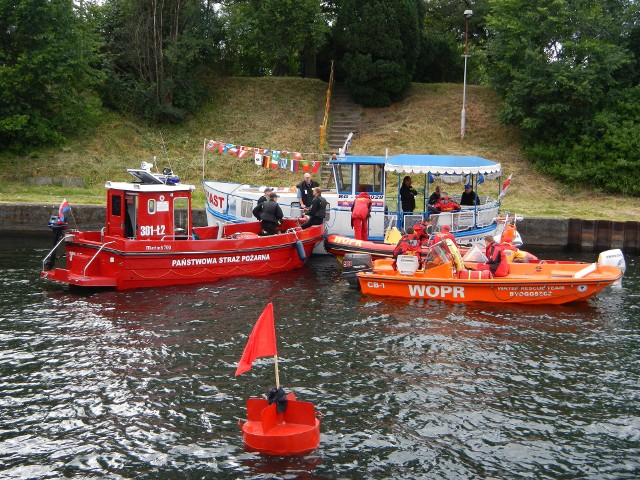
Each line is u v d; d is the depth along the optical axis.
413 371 11.73
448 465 8.77
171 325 14.00
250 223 20.73
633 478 8.54
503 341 13.40
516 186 29.12
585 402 10.62
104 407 10.14
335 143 32.00
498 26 31.53
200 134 33.06
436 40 37.94
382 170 21.12
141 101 33.28
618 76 31.89
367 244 19.28
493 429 9.71
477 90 35.47
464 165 20.44
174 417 9.86
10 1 28.70
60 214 17.78
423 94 35.47
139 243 16.70
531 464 8.84
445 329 14.12
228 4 35.97
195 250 17.47
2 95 29.16
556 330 14.20
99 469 8.55
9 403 10.22
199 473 8.48
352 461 8.80
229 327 13.95
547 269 16.86
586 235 24.33
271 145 31.84
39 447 9.03
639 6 31.95
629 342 13.46
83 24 31.33
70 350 12.39
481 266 16.92
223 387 10.88
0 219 24.86
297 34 33.75
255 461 8.75
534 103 30.83
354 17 33.91
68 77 30.39
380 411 10.17
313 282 18.23
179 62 32.53
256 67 39.06
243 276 18.66
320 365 11.90
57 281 16.94
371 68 33.59
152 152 31.34
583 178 29.09
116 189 17.23
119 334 13.34
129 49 33.41
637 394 10.95
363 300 16.36
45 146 30.58
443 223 20.75
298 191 21.66
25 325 13.77
